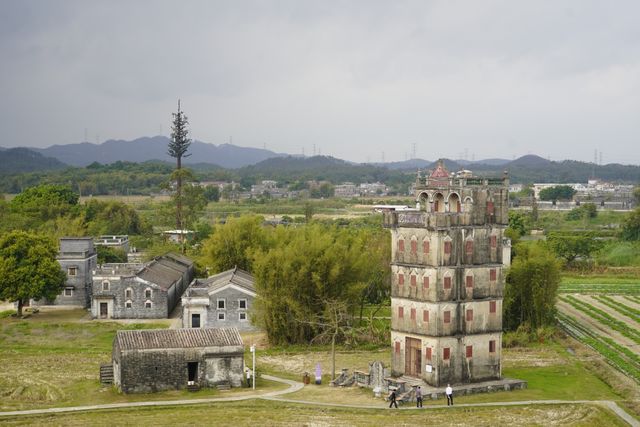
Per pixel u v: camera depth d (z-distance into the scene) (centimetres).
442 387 10381
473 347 10650
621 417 9406
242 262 19062
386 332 14162
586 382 11156
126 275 16125
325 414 9462
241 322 15112
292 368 12325
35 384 11006
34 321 15725
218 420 9194
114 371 11019
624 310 17225
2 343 14050
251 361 12769
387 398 10206
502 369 11938
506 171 10906
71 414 9481
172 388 10681
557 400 10094
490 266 10706
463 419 9238
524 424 9069
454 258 10488
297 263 14038
